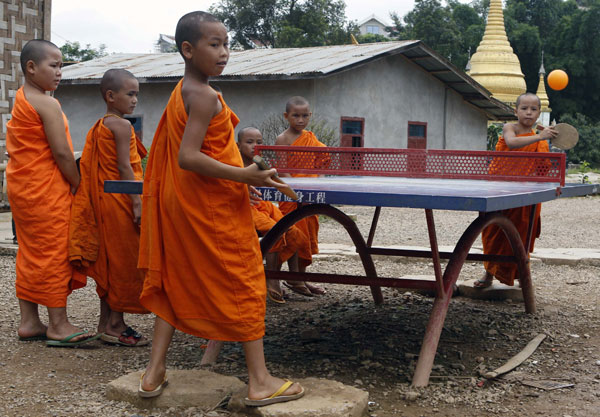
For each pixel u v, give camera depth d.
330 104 16.58
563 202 17.50
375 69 17.66
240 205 3.06
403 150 4.20
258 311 3.07
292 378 3.70
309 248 5.64
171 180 3.00
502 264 5.47
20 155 4.18
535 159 4.25
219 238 2.98
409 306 5.51
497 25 44.69
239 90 16.97
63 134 4.21
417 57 18.16
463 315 5.18
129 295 4.27
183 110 2.95
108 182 3.51
